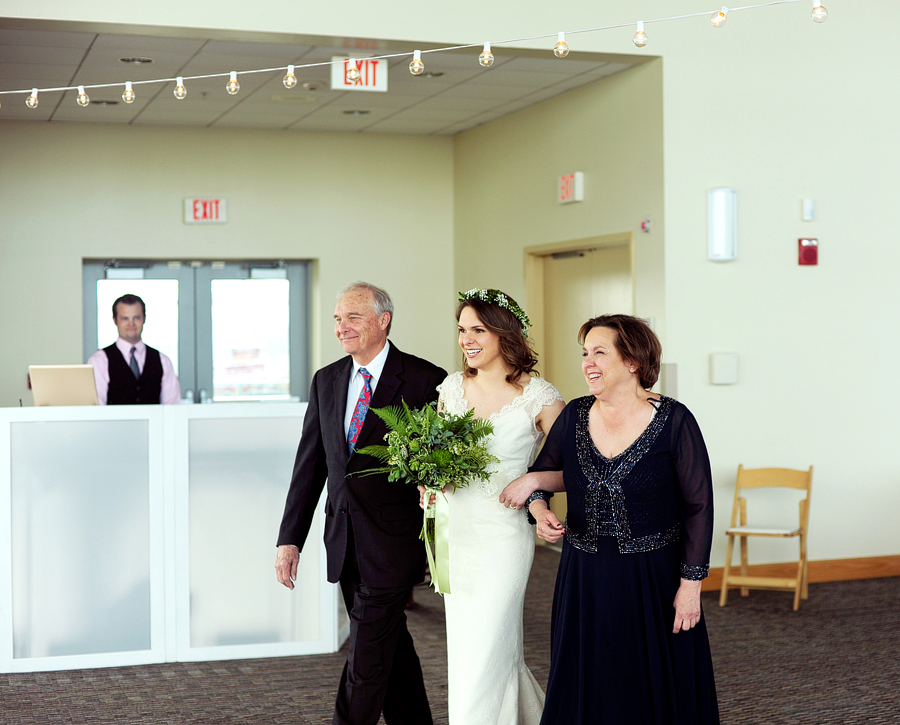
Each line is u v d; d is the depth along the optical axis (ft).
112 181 30.42
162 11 19.65
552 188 27.45
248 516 17.78
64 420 17.15
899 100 24.73
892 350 24.81
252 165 31.65
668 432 10.07
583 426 10.48
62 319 30.09
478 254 31.83
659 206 23.02
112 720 14.70
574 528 10.47
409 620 20.47
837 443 24.39
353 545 11.99
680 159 22.99
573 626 10.35
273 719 14.71
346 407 12.26
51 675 16.84
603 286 26.30
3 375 29.60
